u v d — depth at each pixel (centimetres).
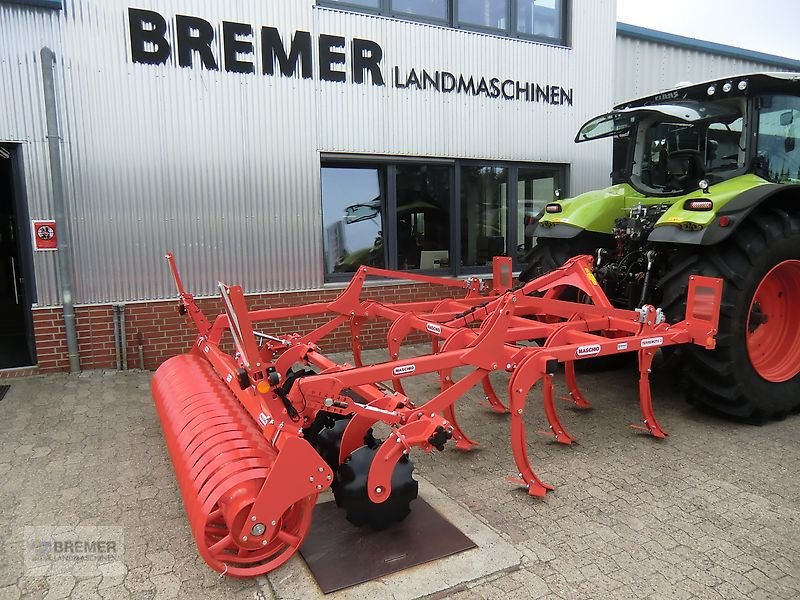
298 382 243
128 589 233
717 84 430
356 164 628
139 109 521
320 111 588
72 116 502
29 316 521
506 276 503
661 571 241
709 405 410
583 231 498
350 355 616
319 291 609
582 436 391
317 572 237
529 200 743
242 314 231
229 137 555
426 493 308
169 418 307
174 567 248
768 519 282
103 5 502
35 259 502
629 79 794
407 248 664
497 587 232
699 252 392
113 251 525
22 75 484
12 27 479
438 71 643
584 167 757
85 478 329
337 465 273
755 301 400
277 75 567
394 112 625
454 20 653
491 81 677
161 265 542
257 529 222
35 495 309
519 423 306
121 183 521
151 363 546
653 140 494
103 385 492
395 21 614
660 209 462
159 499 306
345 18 590
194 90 538
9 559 253
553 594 227
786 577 237
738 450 365
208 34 537
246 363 236
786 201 411
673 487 316
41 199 499
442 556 248
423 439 256
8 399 457
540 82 710
